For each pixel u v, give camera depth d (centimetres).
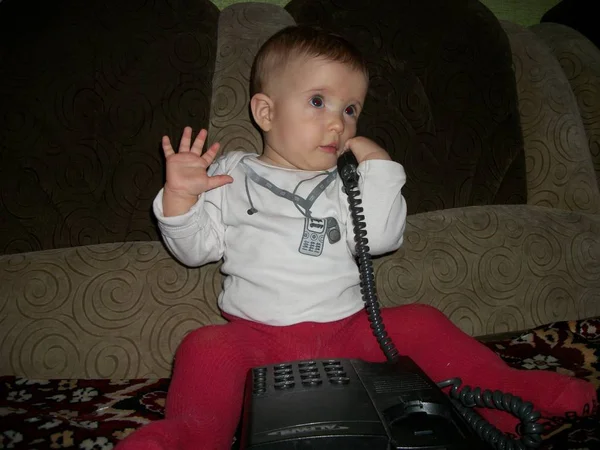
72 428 76
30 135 119
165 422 64
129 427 79
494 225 132
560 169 147
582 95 160
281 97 104
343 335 93
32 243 116
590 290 129
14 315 104
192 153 96
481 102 146
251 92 120
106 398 92
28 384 98
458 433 51
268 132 109
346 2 144
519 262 127
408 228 129
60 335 103
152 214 122
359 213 96
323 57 101
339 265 97
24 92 120
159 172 123
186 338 85
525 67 156
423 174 137
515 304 124
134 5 132
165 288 111
